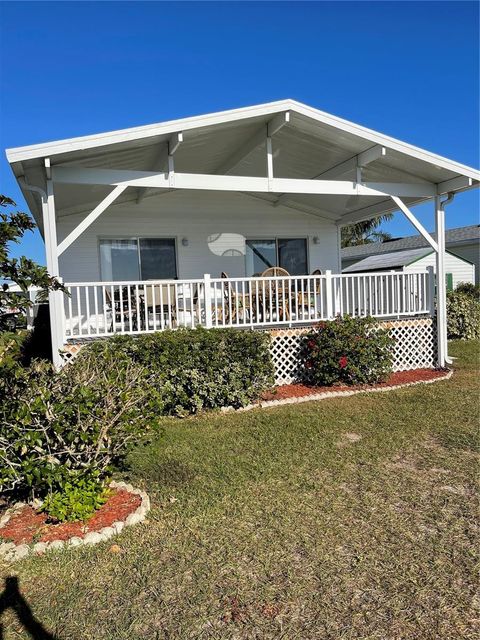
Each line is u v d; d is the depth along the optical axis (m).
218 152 9.50
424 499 3.86
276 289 8.69
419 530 3.36
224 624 2.44
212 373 6.93
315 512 3.66
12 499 3.92
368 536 3.29
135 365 4.74
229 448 5.23
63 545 3.16
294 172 10.99
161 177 7.35
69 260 10.26
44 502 3.50
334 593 2.68
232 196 11.55
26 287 3.51
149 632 2.39
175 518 3.58
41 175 7.11
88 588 2.75
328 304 9.01
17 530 3.38
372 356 8.32
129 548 3.16
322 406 7.07
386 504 3.78
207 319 8.20
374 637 2.34
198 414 6.84
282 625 2.43
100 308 10.39
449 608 2.54
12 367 3.58
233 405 7.19
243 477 4.38
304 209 12.14
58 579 2.84
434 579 2.79
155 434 4.32
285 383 8.60
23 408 3.38
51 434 3.58
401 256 19.89
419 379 8.70
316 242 12.42
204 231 11.30
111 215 10.52
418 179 9.45
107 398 3.73
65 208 9.91
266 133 8.20
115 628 2.42
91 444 3.64
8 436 3.47
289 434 5.70
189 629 2.41
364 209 11.78
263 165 10.52
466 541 3.21
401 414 6.45
